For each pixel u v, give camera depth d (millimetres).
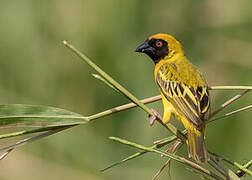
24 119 6059
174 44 9344
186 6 13531
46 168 12398
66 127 6133
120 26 12430
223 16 13641
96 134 12586
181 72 8461
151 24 12828
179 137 6820
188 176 12164
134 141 12328
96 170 12438
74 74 12641
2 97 12531
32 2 12523
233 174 6332
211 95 12719
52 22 12508
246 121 12328
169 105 8227
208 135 12492
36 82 12656
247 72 12938
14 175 12219
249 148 12195
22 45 12586
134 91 12461
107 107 12602
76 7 12367
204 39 13617
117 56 12453
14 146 5934
